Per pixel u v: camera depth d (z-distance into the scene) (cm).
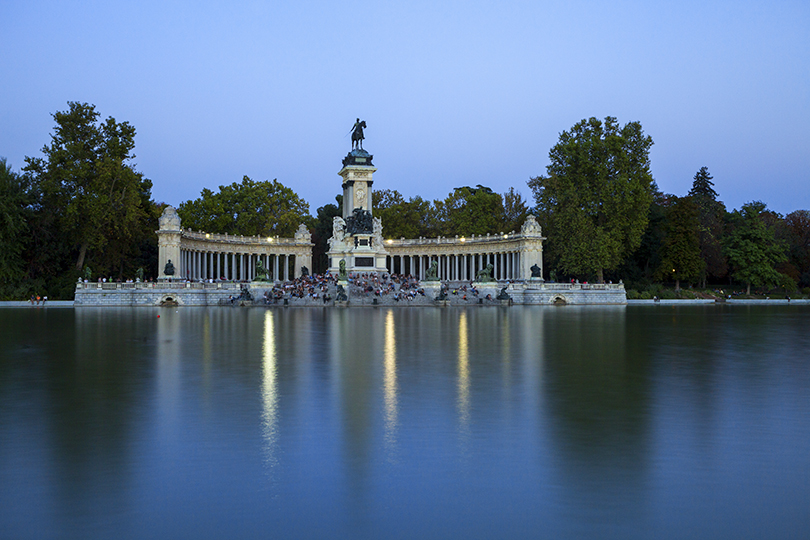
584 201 12925
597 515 1212
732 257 14625
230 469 1461
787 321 6600
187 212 15188
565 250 12544
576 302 11881
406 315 7381
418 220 16962
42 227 10781
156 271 14112
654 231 14850
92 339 4266
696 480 1391
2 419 1908
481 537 1121
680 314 8144
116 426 1828
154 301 10106
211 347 3744
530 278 12300
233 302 10169
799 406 2097
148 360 3164
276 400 2172
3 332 4853
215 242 13650
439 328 5278
